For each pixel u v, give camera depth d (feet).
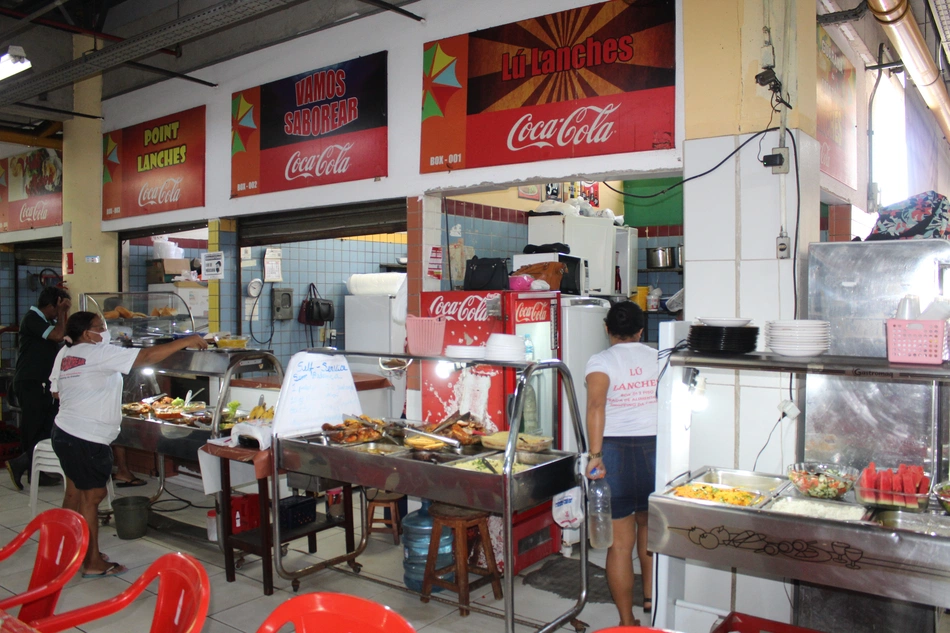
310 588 12.78
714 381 10.81
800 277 10.72
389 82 16.34
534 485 9.97
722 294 11.21
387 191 16.42
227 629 11.19
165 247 25.81
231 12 14.82
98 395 13.25
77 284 25.40
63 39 23.52
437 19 15.39
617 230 19.66
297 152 18.42
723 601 10.57
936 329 7.34
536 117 13.82
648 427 10.58
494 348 11.21
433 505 12.11
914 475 8.12
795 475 8.55
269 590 12.46
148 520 15.98
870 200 18.84
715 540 7.97
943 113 22.09
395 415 18.51
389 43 16.33
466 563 11.55
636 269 21.16
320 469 11.73
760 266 10.87
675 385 9.13
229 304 21.04
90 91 24.76
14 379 19.77
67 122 25.50
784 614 10.16
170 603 6.61
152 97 22.74
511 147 14.21
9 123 25.73
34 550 14.93
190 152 21.49
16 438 23.06
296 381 12.71
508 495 9.48
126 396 18.30
